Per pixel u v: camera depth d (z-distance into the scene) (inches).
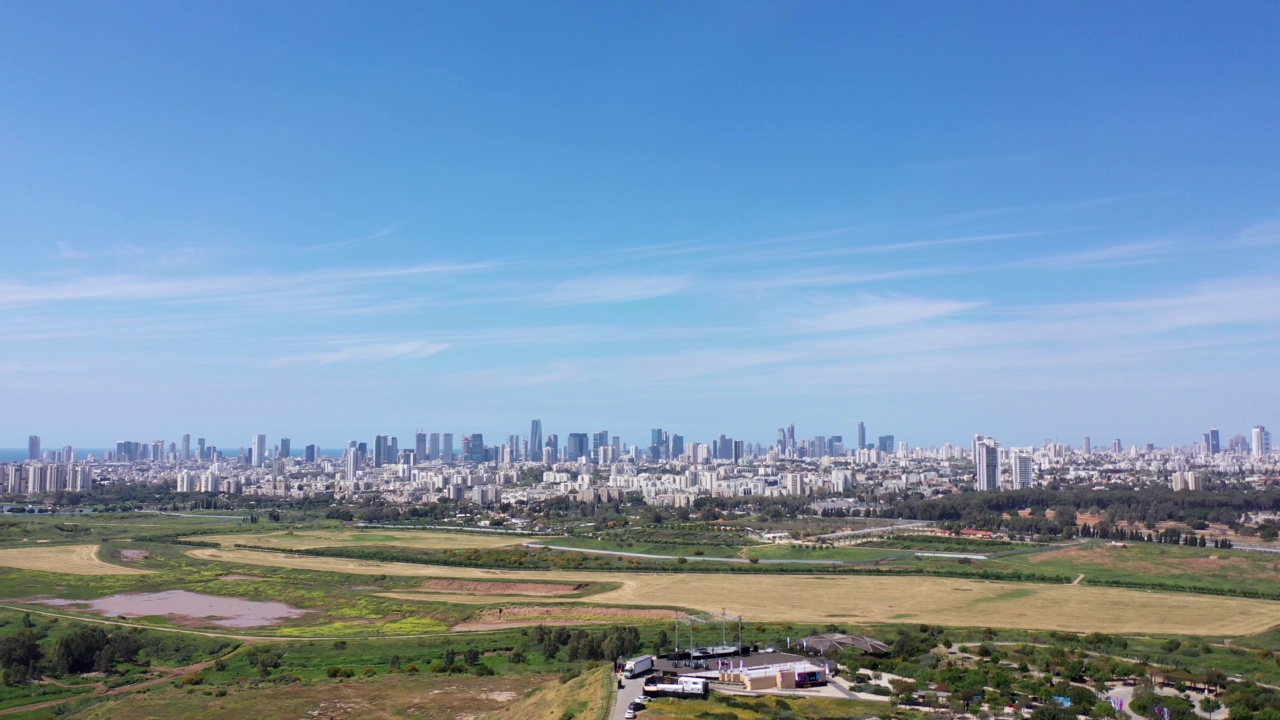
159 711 6594.5
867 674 6294.3
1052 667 6560.0
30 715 6811.0
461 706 6540.4
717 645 7736.2
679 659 6727.4
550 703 5856.3
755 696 5664.4
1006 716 5216.5
